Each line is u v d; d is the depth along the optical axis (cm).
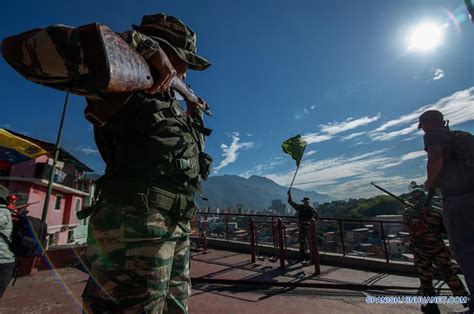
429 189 263
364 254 650
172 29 135
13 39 59
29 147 677
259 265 623
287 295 421
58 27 60
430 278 350
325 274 546
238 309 361
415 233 362
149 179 100
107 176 104
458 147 242
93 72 60
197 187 128
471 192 232
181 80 147
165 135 109
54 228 2772
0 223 348
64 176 2903
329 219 699
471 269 229
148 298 95
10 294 422
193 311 351
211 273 540
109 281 93
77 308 366
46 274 546
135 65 73
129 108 104
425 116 281
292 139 770
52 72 61
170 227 107
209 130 146
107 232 97
